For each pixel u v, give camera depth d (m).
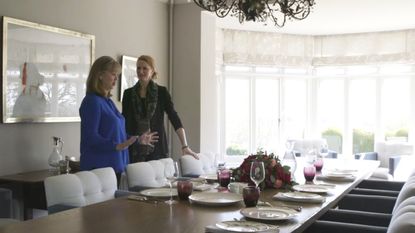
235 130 7.98
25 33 3.72
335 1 5.70
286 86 8.34
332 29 7.65
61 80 4.09
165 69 5.74
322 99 8.41
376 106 8.10
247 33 7.76
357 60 7.93
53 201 2.35
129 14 5.06
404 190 2.25
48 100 3.95
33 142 3.88
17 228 1.75
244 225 1.80
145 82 3.73
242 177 2.82
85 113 2.87
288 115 8.37
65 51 4.13
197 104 5.65
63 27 4.14
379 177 6.21
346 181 3.18
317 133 8.40
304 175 3.13
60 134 4.17
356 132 8.28
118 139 3.04
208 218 1.96
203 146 5.70
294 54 8.09
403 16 6.60
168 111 3.85
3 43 3.52
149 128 3.71
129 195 2.58
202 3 3.39
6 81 3.55
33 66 3.79
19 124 3.75
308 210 2.16
